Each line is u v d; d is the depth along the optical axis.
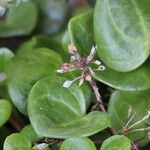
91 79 0.22
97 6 0.22
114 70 0.22
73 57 0.21
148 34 0.21
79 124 0.20
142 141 0.21
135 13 0.21
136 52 0.21
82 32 0.22
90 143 0.19
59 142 0.21
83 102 0.21
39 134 0.20
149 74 0.22
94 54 0.22
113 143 0.20
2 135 0.23
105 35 0.22
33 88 0.21
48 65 0.23
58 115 0.21
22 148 0.20
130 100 0.22
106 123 0.20
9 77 0.23
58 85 0.21
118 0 0.21
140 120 0.21
